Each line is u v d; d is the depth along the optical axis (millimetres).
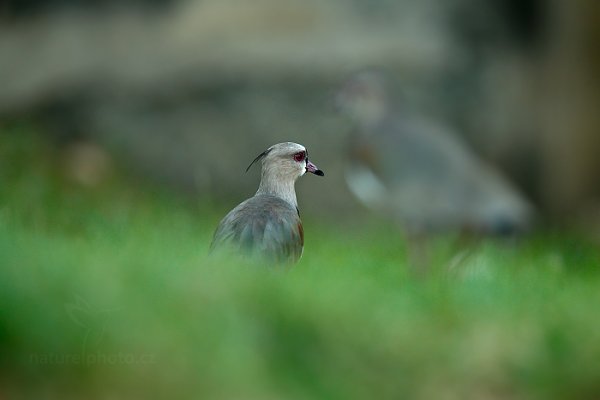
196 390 6738
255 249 9648
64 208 18234
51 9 24953
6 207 15945
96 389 6609
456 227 15758
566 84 25656
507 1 25125
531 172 25016
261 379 6922
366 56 23297
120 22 24672
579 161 25953
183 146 23391
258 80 23391
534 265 13930
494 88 24297
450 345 7832
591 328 8359
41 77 24203
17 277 6973
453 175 15797
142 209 18266
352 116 17000
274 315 7418
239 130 23344
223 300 7422
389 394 7293
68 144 23625
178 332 7012
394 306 8359
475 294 9594
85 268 7551
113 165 23156
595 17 26219
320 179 22797
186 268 8141
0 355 6586
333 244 15281
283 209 10383
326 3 24062
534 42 25438
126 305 7117
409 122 16547
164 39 24344
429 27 24016
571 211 25312
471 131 23891
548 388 7676
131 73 23953
